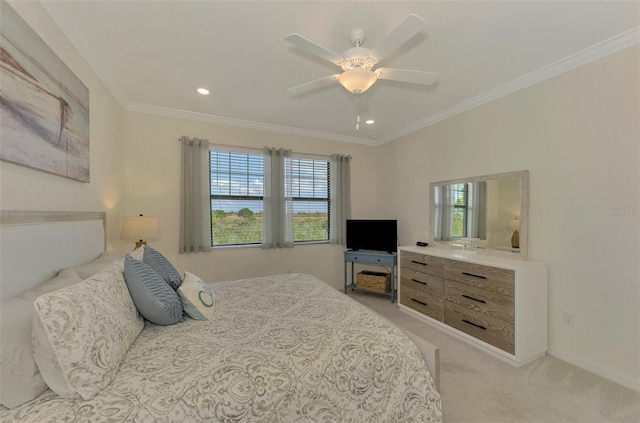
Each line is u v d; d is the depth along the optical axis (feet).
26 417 2.70
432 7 5.29
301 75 8.04
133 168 10.37
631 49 6.15
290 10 5.39
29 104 4.26
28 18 4.44
